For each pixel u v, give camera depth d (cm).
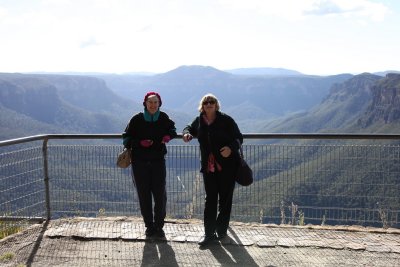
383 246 610
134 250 596
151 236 644
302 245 611
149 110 621
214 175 610
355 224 730
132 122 632
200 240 630
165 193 655
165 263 552
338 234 665
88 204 759
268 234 661
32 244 621
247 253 584
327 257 571
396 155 714
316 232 674
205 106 591
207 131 597
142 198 642
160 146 637
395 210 715
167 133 636
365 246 608
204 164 607
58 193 749
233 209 762
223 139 593
